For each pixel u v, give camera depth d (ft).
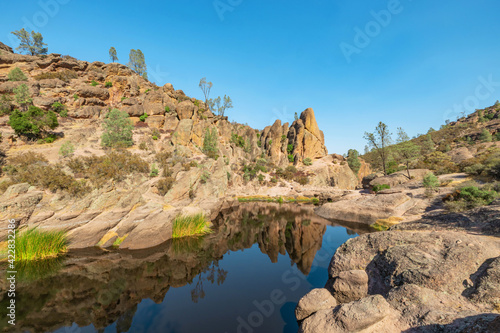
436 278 25.26
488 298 21.47
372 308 22.21
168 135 156.66
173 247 60.23
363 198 108.58
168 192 85.30
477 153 136.15
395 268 29.32
